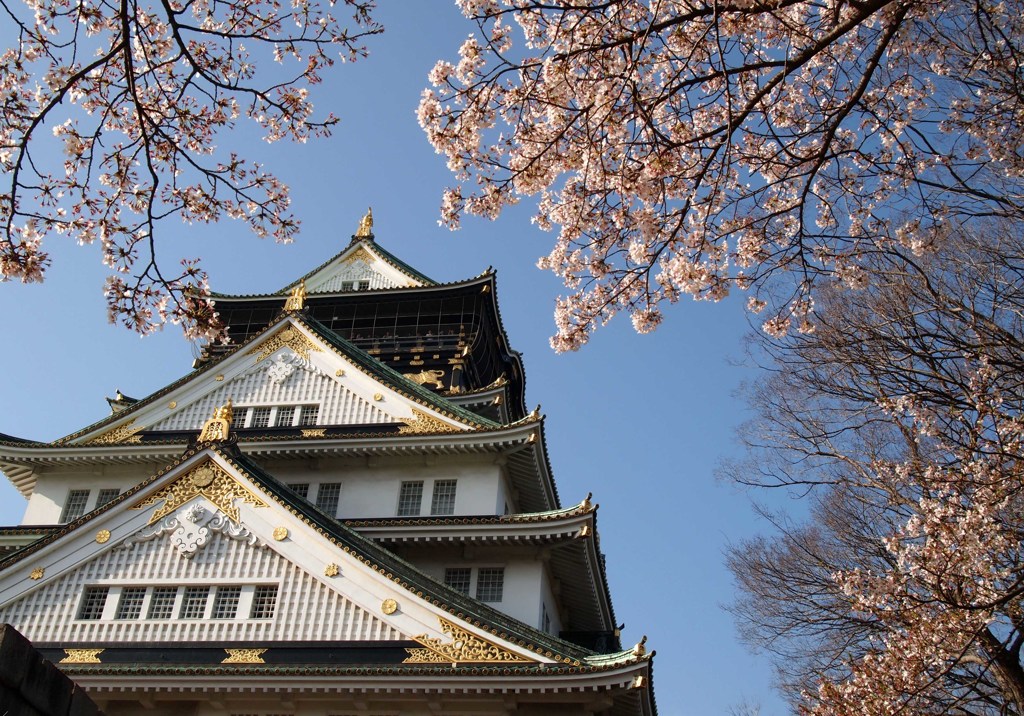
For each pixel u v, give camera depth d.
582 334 15.07
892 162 14.84
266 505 26.81
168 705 23.94
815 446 25.42
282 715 23.52
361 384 35.50
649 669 21.83
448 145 13.74
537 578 28.98
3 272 12.73
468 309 45.41
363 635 24.30
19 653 10.60
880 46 12.02
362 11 13.74
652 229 14.26
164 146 13.95
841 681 24.86
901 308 19.27
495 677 22.20
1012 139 15.00
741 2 12.74
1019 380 18.27
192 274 13.65
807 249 14.93
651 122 12.22
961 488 18.55
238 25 13.79
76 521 26.98
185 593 25.86
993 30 14.47
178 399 36.28
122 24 11.35
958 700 20.91
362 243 50.97
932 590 19.83
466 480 32.44
